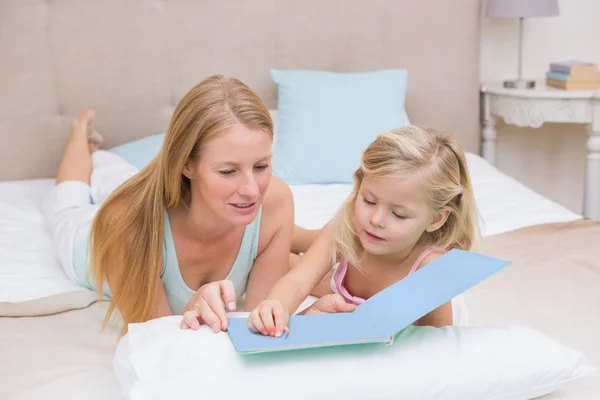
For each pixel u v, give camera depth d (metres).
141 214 1.15
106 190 1.78
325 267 1.19
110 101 2.30
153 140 2.16
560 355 0.98
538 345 0.98
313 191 2.08
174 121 1.08
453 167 1.10
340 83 2.28
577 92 2.44
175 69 2.36
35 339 1.22
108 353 1.16
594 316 1.28
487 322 1.26
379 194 1.06
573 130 2.88
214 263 1.27
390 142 1.07
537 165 2.95
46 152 2.27
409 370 0.91
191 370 0.87
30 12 2.17
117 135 2.34
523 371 0.95
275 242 1.33
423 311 0.90
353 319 0.94
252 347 0.85
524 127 2.91
